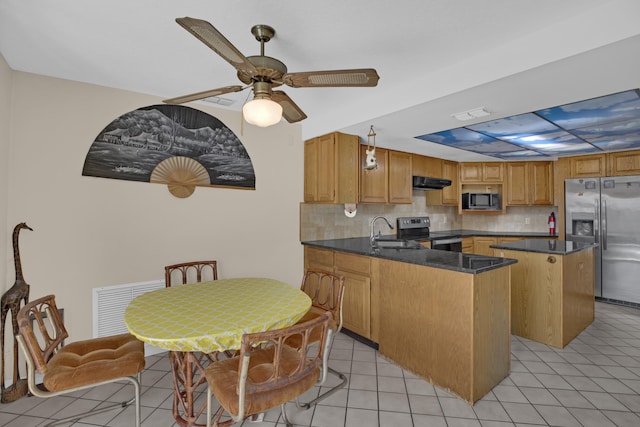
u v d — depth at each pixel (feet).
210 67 6.87
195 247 9.07
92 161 7.66
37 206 7.09
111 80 7.52
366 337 8.91
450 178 15.37
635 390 6.73
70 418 5.72
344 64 6.56
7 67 6.64
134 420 5.88
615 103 7.33
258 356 5.32
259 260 10.22
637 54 4.92
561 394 6.60
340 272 9.79
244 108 4.96
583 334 9.70
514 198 15.40
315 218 11.55
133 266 8.18
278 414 6.04
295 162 11.04
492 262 6.89
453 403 6.31
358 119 8.84
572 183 13.93
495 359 6.85
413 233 14.52
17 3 4.72
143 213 8.30
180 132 8.82
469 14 4.91
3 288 6.64
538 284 9.12
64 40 5.78
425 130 9.68
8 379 6.84
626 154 12.65
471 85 6.29
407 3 4.66
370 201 11.55
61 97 7.34
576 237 13.84
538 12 4.84
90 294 7.65
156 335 4.49
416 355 7.37
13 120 6.87
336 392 6.73
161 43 5.90
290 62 6.48
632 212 12.40
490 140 11.14
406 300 7.59
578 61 5.17
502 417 5.88
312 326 4.33
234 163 9.74
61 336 5.61
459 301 6.43
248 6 4.75
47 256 7.20
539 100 7.04
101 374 4.97
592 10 4.76
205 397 6.66
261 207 10.27
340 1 4.61
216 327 4.77
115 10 4.90
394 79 7.29
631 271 12.42
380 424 5.73
